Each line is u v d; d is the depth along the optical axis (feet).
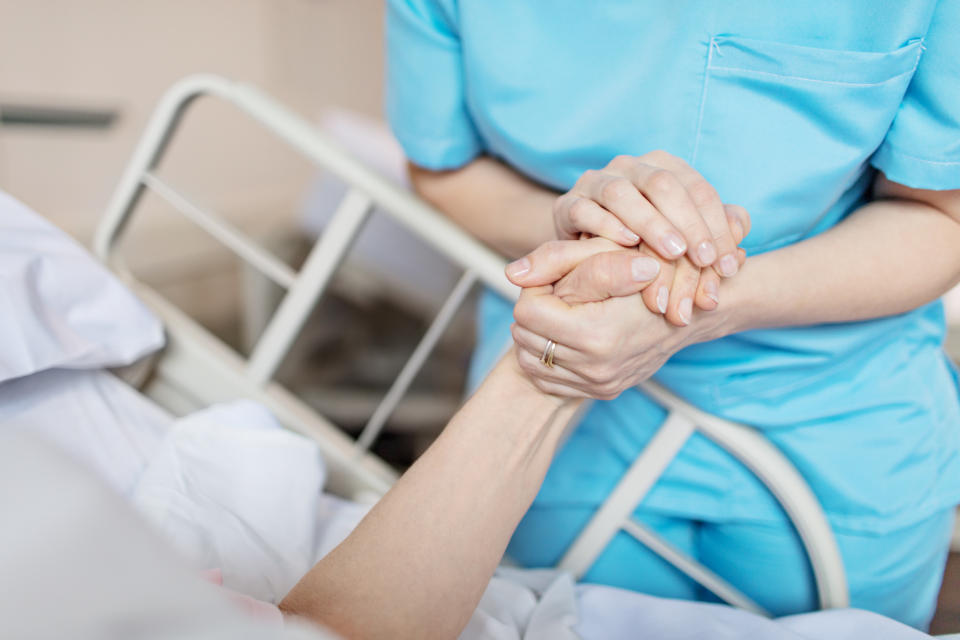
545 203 2.62
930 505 2.59
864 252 2.12
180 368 2.97
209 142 8.82
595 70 2.26
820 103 2.09
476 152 2.79
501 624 2.13
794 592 2.73
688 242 1.69
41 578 0.74
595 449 2.84
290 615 1.45
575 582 2.77
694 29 2.10
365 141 7.12
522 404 1.92
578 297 1.71
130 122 7.86
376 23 10.19
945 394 2.70
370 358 8.14
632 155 2.32
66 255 2.51
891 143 2.16
